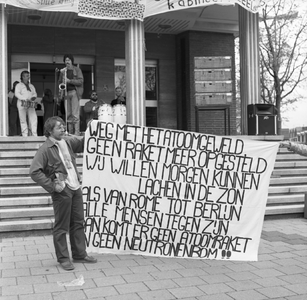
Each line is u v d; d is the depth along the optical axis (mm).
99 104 12070
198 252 5715
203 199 5785
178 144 5789
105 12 10539
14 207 7316
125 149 5727
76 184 5125
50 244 6246
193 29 15195
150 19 14125
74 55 14742
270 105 11492
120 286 4461
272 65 16281
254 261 5441
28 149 9086
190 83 15156
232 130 15688
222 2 10586
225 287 4445
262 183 5832
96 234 5676
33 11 12836
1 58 10359
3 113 10297
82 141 5660
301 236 6691
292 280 4660
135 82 11344
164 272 4965
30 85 11312
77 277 4746
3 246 6141
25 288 4398
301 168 10062
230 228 5742
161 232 5754
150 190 5754
